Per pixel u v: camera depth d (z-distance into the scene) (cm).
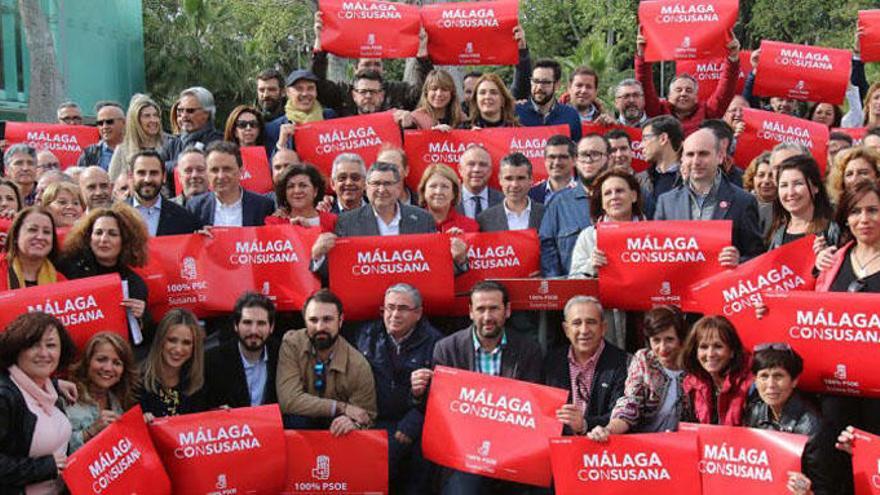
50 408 742
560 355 870
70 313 805
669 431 790
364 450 841
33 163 1120
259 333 863
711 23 1131
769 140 1117
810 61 1169
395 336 898
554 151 1023
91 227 865
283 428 847
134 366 806
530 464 803
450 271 908
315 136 1085
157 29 2836
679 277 862
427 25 1125
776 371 752
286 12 3409
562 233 952
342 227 952
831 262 800
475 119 1138
